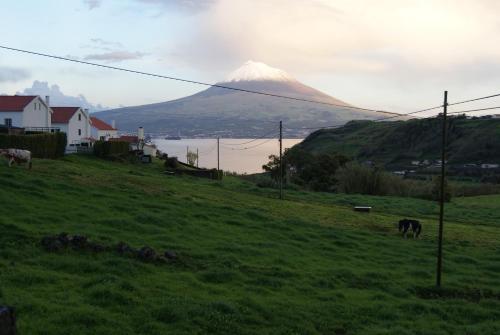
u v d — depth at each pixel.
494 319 23.95
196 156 136.88
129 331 15.84
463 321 23.42
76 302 17.33
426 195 90.12
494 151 167.62
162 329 16.48
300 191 78.69
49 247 23.34
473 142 176.75
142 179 52.91
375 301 24.14
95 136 134.62
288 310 20.72
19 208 29.67
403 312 23.30
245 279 24.25
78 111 104.50
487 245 42.59
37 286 18.59
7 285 18.09
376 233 42.56
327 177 102.56
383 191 93.00
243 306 19.89
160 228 31.42
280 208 49.69
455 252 38.62
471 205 78.81
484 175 145.12
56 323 15.41
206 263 25.86
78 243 24.14
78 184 41.31
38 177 39.81
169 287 20.89
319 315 21.03
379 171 95.62
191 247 28.31
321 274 27.52
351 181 93.75
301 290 24.30
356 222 46.97
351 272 28.48
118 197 38.69
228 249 29.48
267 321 19.19
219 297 20.72
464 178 146.25
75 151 83.19
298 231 38.31
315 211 50.88
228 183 75.69
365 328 20.42
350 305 23.03
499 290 28.62
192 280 22.41
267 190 72.44
